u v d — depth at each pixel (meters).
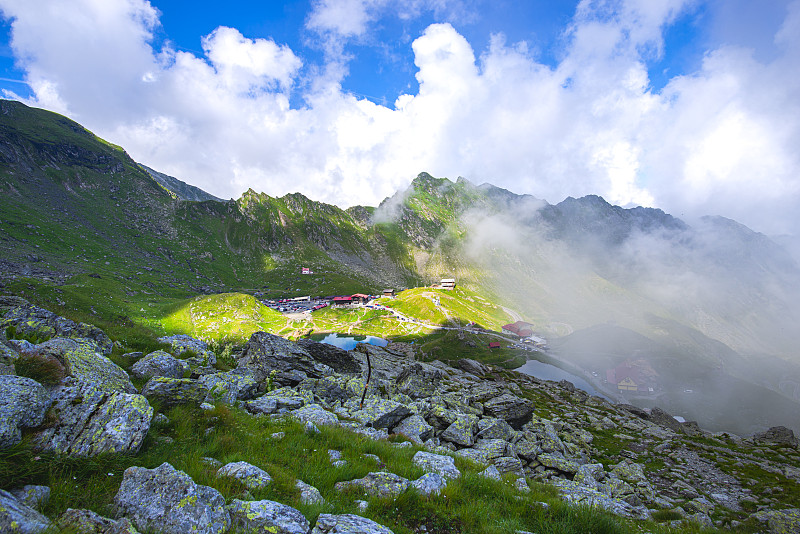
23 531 5.85
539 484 19.06
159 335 31.42
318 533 8.47
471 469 17.42
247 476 10.27
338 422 21.31
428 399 35.78
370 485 11.94
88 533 6.46
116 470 8.89
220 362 30.83
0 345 10.95
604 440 48.66
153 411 12.28
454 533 10.34
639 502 25.09
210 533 7.33
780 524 24.59
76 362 12.35
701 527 20.56
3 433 7.97
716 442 53.81
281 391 26.97
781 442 54.72
